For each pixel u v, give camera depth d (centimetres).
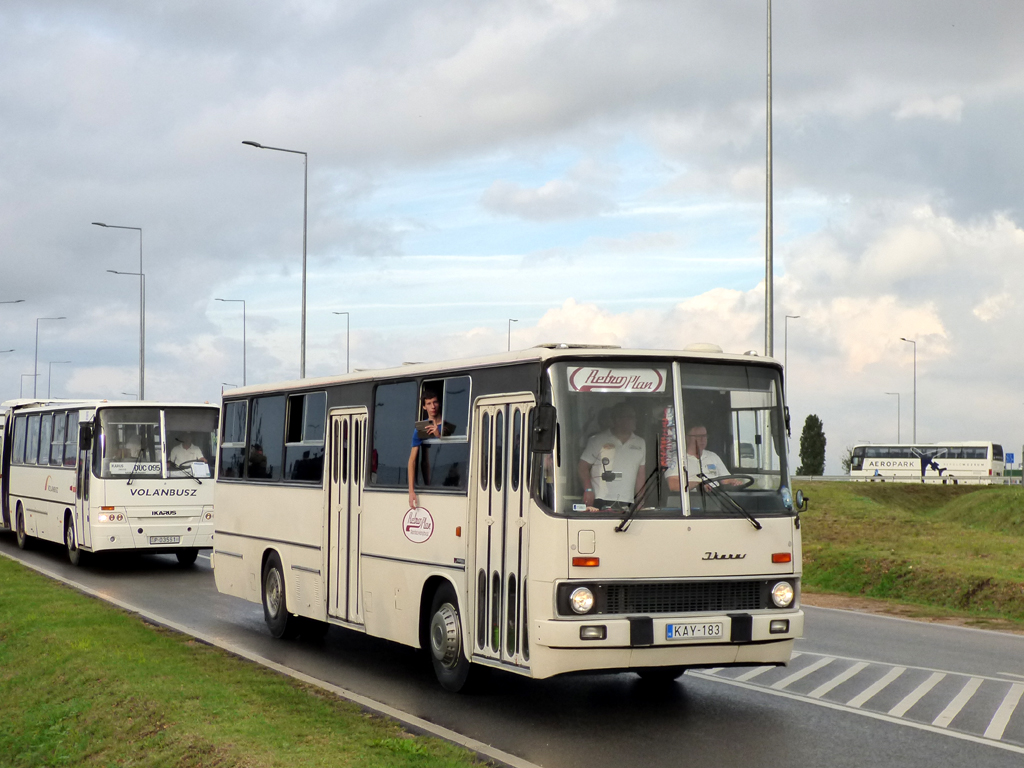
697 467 953
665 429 951
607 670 902
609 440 936
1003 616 1844
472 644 1018
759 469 979
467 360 1060
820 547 2477
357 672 1184
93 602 1642
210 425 2289
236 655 1226
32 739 973
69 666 1146
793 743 865
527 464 948
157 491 2223
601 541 908
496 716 963
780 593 959
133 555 2633
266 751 788
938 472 8119
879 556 2281
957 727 920
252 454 1542
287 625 1412
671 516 931
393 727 881
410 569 1128
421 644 1111
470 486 1028
